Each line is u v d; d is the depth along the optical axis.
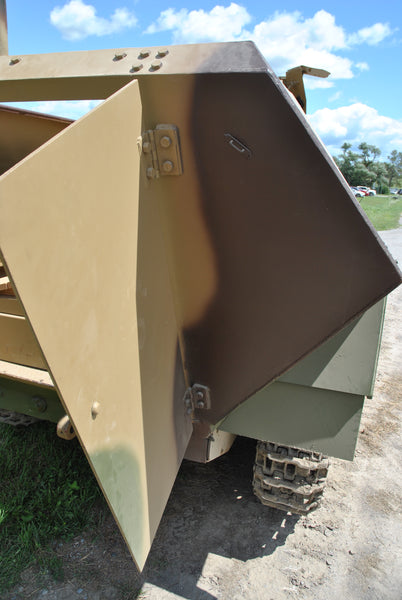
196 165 1.55
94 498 2.92
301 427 2.18
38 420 3.26
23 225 0.96
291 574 2.48
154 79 1.44
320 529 2.81
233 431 2.29
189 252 1.71
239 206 1.58
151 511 1.76
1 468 3.09
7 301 1.93
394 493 3.16
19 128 2.50
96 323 1.29
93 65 1.58
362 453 3.60
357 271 1.53
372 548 2.68
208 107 1.45
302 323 1.70
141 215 1.52
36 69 1.62
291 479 2.39
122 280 1.43
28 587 2.35
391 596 2.37
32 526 2.67
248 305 1.74
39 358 1.92
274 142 1.45
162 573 2.46
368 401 4.44
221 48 1.46
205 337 1.90
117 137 1.32
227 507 2.96
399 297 8.24
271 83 1.37
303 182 1.47
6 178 0.90
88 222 1.21
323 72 2.79
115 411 1.44
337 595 2.36
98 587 2.36
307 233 1.54
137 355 1.56
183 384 2.02
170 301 1.81
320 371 2.04
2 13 2.61
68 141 1.09
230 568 2.51
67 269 1.14
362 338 1.98
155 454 1.77
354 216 1.46
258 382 1.90
